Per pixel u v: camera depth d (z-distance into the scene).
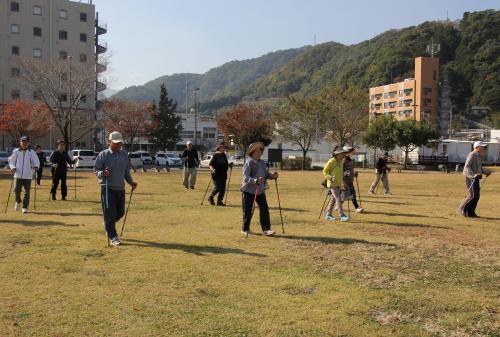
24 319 4.62
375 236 8.92
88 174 30.95
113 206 7.96
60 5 69.81
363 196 17.81
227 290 5.51
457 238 8.85
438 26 111.00
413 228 9.92
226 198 15.82
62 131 43.62
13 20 66.50
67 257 6.99
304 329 4.43
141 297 5.25
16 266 6.49
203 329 4.40
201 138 94.88
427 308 5.04
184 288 5.57
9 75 65.88
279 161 49.66
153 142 69.19
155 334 4.29
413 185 24.83
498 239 8.81
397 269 6.55
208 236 8.72
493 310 5.01
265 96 143.00
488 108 91.50
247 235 8.79
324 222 10.62
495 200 16.69
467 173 11.88
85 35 71.94
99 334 4.29
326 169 10.91
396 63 103.88
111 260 6.85
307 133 49.56
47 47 68.94
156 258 6.97
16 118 50.88
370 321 4.66
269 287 5.63
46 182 23.09
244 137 56.75
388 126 55.41
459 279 6.12
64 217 11.09
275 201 15.22
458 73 99.19
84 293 5.38
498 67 95.75
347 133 50.97
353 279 6.04
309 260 6.96
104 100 60.72
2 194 16.97
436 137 57.69
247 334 4.30
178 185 21.86
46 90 46.09
